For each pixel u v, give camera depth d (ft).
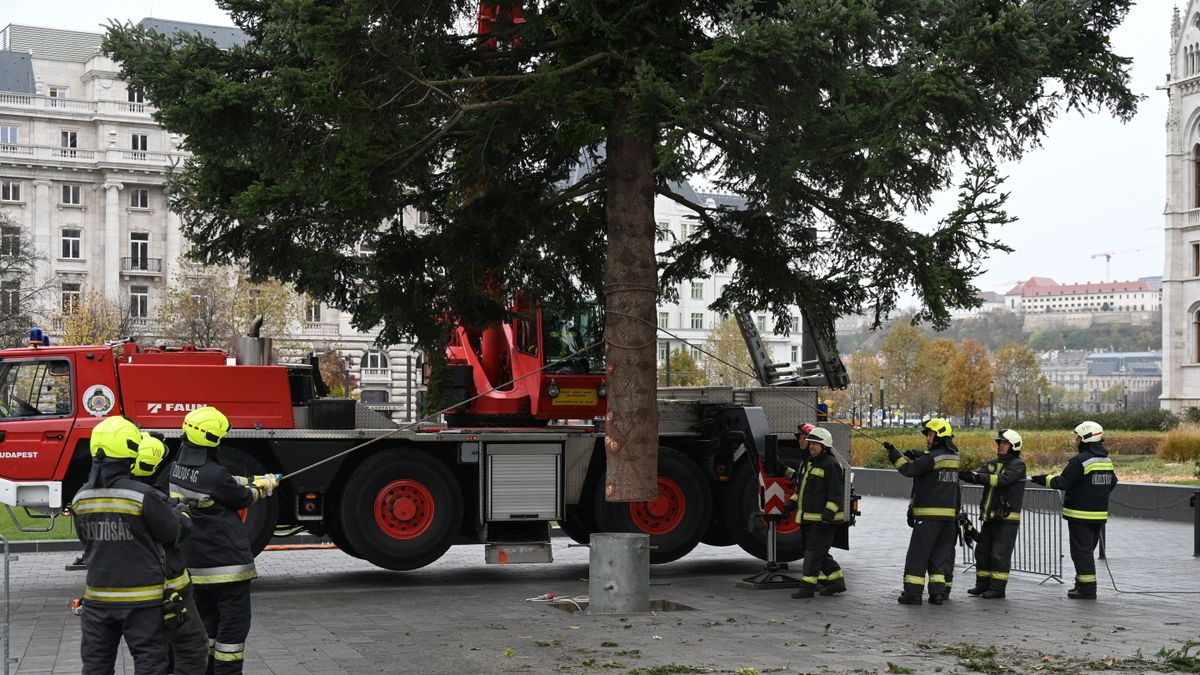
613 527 54.19
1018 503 47.67
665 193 53.88
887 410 332.19
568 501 54.44
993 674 31.58
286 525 51.08
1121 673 31.83
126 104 256.52
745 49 38.14
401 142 44.57
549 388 56.49
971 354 368.48
